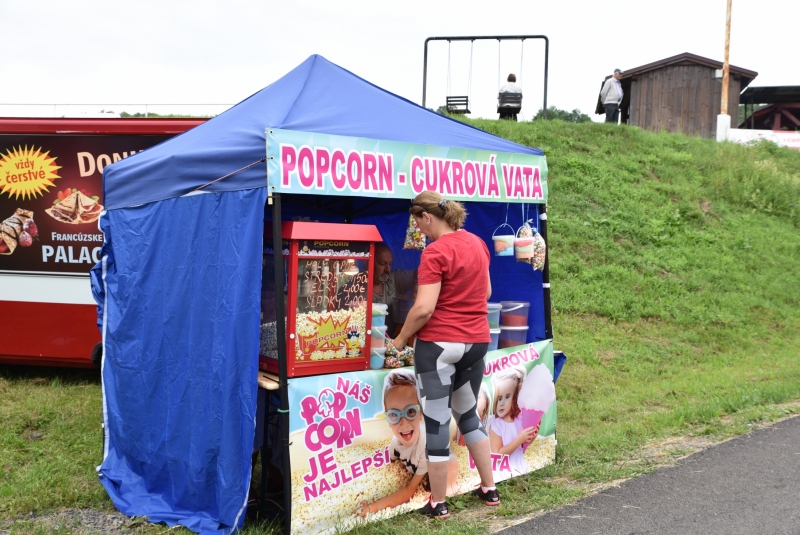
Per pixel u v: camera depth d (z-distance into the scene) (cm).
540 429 511
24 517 431
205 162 418
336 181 394
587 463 513
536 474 493
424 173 439
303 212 557
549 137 1614
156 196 470
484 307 414
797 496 439
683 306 1068
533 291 545
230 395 381
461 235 409
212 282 410
